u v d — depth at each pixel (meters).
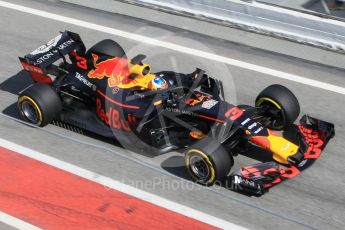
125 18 51.84
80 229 29.19
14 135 36.38
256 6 47.97
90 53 36.81
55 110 35.62
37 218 29.94
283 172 30.73
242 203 30.92
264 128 32.47
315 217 30.22
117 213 30.27
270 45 47.47
